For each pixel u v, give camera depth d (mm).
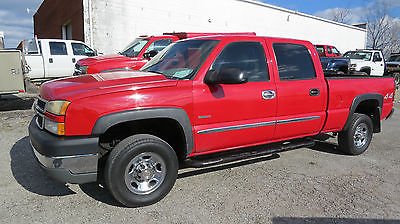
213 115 3184
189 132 3066
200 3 17016
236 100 3297
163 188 3039
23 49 11070
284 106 3676
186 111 3012
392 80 5016
